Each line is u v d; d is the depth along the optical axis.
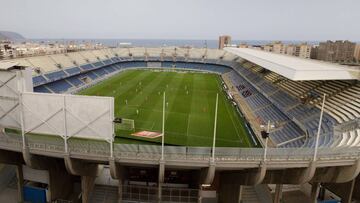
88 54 123.06
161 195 31.16
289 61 61.88
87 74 104.69
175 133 49.53
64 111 26.98
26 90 28.72
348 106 44.22
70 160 28.08
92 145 27.84
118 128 50.47
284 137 46.16
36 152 28.77
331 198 36.47
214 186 35.03
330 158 27.47
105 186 34.97
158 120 56.50
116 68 131.50
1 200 33.81
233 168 27.86
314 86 58.44
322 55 168.88
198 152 26.98
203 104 70.62
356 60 158.00
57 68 92.69
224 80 108.75
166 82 100.62
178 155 26.98
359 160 27.59
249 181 28.89
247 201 34.06
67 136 27.61
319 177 30.53
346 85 50.59
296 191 37.69
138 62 145.62
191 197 31.20
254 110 63.78
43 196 33.44
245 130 52.12
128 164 28.50
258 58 69.75
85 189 32.03
